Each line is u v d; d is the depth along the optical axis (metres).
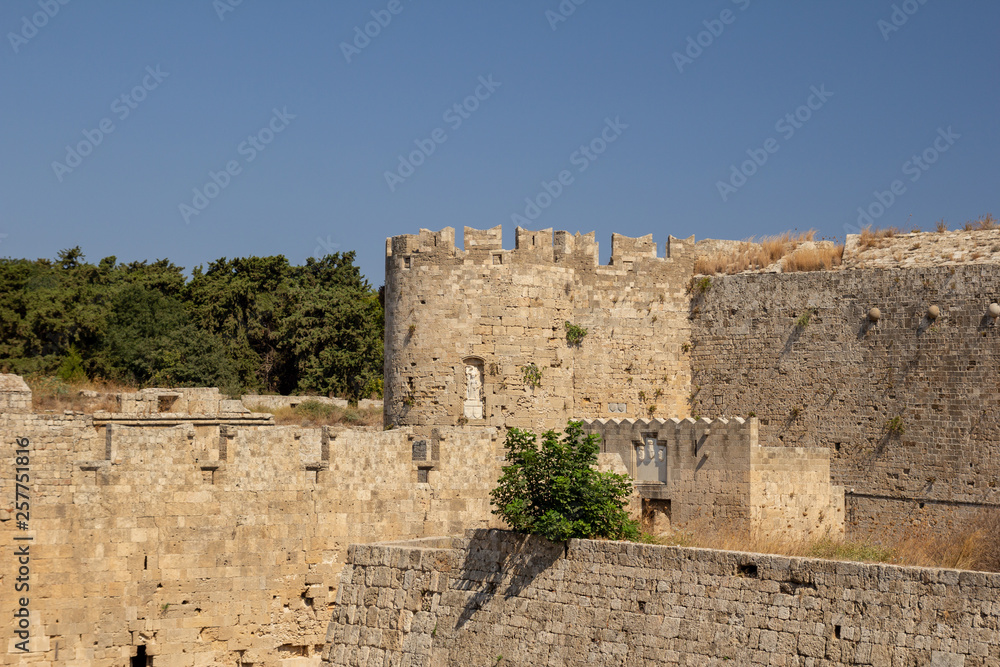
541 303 54.50
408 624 36.78
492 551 35.50
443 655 35.62
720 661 30.19
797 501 48.72
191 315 102.25
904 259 55.06
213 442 46.38
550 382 54.44
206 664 44.06
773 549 35.72
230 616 44.53
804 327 55.16
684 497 48.38
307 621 45.75
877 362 53.50
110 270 107.94
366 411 87.06
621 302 56.56
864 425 53.59
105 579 42.91
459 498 48.44
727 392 56.72
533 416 53.81
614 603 32.53
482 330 53.94
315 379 104.19
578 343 55.62
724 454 47.66
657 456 49.22
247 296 104.94
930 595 27.52
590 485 34.84
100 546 42.91
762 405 55.84
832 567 29.03
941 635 27.16
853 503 53.53
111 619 42.88
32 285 98.69
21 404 46.78
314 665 45.53
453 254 54.41
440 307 54.28
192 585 44.06
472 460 48.88
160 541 43.72
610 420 50.44
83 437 43.28
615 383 56.16
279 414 84.62
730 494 47.31
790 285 55.62
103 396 72.69
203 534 44.34
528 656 33.78
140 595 43.31
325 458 46.44
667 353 57.25
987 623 26.62
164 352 92.06
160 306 97.94
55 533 42.31
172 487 44.03
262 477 45.41
